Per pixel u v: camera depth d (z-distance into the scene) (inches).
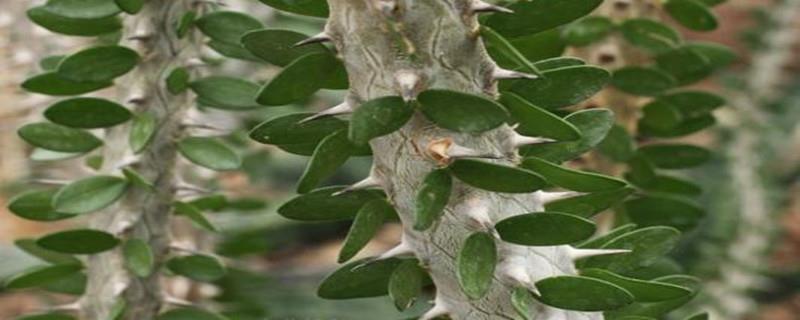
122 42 25.8
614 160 28.7
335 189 21.2
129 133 26.0
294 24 33.6
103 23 25.5
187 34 25.8
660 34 28.5
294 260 46.3
